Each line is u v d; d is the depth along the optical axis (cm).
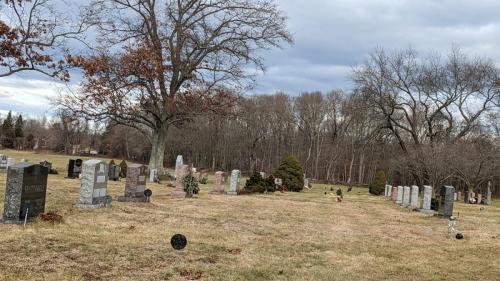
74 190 2097
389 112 5384
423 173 4759
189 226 1376
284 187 3678
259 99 9088
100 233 1120
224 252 1057
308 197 3148
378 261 1102
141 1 3678
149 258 930
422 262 1116
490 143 5097
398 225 1822
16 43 2053
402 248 1294
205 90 3909
